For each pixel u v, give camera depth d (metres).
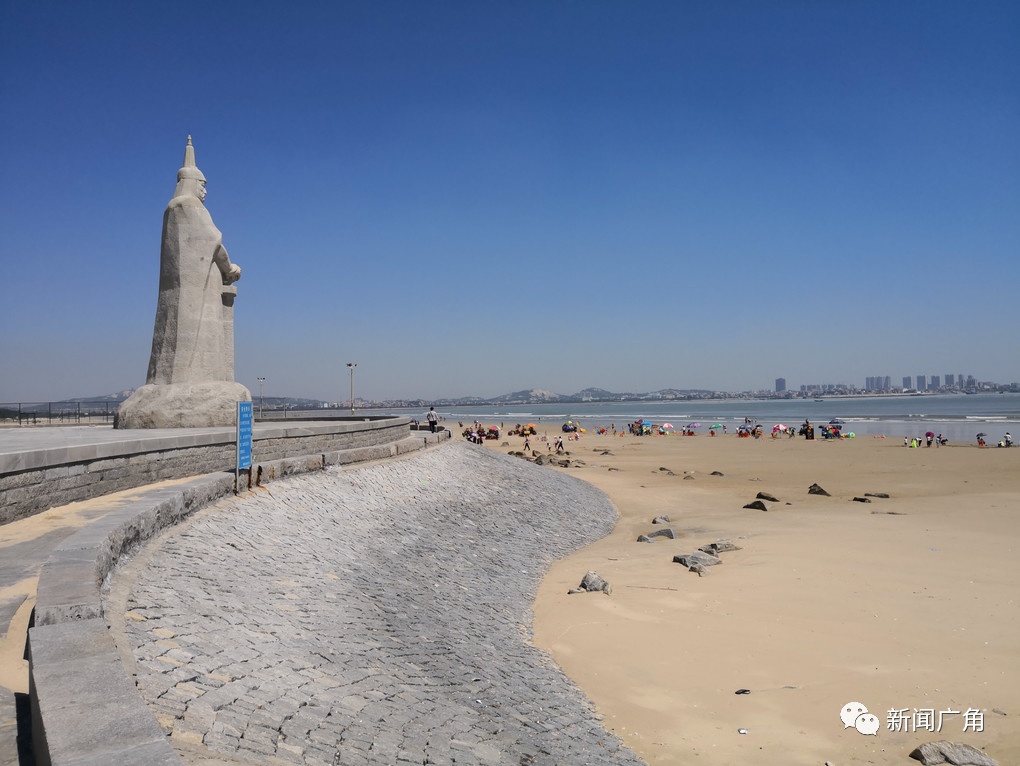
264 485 17.94
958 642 13.80
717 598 16.94
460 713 9.55
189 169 26.75
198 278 25.80
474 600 16.28
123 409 25.28
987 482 38.41
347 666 9.76
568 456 56.59
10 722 5.64
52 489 12.21
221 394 25.31
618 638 14.48
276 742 6.76
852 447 63.75
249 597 10.97
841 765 9.66
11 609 7.86
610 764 9.34
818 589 17.38
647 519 29.81
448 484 27.77
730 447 66.06
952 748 9.65
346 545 16.78
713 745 10.22
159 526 12.02
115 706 4.77
